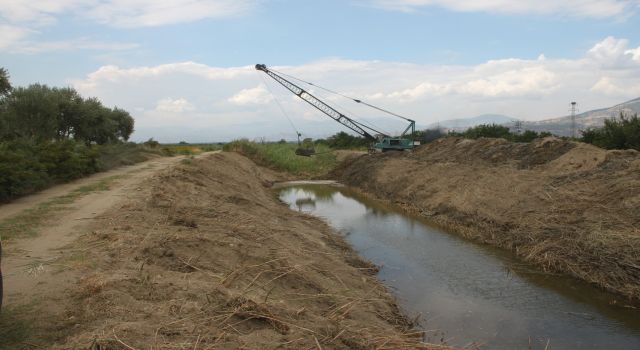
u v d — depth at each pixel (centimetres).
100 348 468
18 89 3192
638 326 868
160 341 497
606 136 2344
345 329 687
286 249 1088
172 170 2005
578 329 861
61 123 3562
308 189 3309
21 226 997
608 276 1044
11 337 496
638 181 1336
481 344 807
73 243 855
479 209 1722
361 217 2039
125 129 5828
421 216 1989
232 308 626
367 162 3750
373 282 1093
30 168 1583
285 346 557
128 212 1142
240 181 2469
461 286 1099
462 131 4544
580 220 1295
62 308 567
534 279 1127
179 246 874
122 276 661
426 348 703
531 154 2255
